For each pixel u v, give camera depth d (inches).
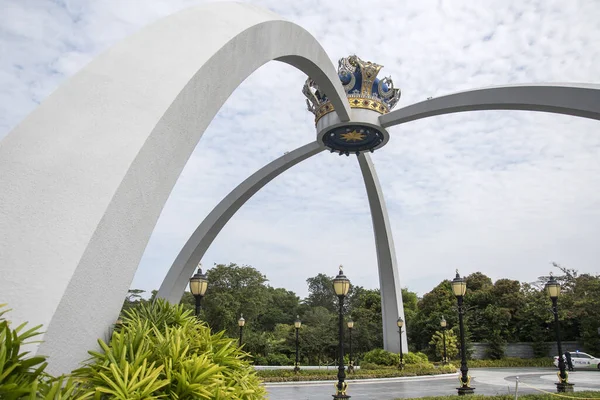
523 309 1553.9
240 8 257.8
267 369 1002.1
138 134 155.0
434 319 1609.3
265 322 1850.4
